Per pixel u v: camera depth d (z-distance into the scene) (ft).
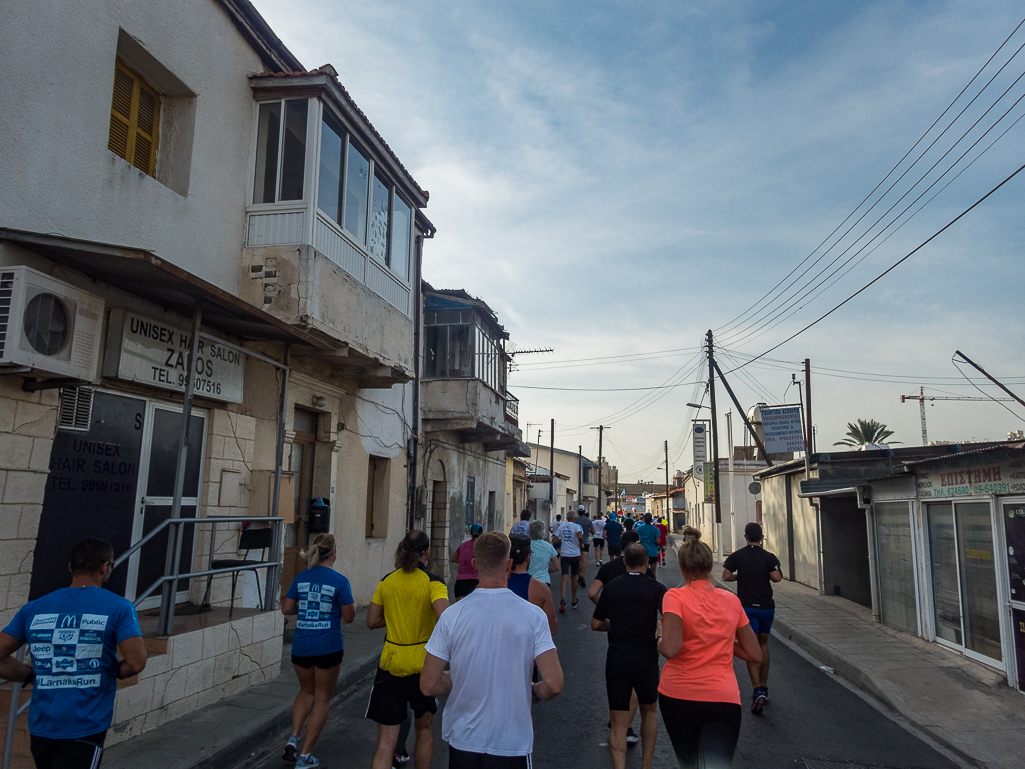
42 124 19.74
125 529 22.88
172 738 18.12
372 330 34.37
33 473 18.92
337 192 31.71
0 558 17.89
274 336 28.02
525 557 17.69
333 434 36.63
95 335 19.84
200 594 26.05
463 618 10.11
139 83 25.32
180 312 24.77
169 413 24.98
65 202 20.43
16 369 17.58
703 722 12.62
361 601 40.16
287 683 24.16
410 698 15.03
